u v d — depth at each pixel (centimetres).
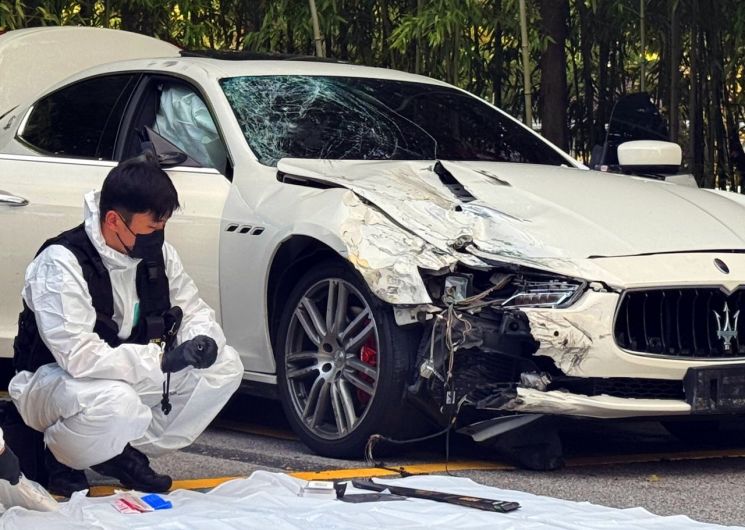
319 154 577
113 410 407
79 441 412
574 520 390
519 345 479
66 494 434
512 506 402
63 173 595
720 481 488
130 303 418
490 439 492
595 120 1027
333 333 514
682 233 510
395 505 405
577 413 473
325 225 506
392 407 492
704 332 491
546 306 471
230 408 648
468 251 486
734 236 517
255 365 550
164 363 408
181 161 565
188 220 562
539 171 567
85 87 652
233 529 373
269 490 423
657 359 478
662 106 1034
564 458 529
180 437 446
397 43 860
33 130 659
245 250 543
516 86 1052
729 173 1012
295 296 529
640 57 1005
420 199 514
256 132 580
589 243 491
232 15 1034
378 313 493
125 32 791
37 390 416
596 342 469
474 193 521
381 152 588
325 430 521
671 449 557
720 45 973
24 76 746
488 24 911
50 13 941
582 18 996
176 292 439
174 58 645
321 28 915
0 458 363
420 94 645
